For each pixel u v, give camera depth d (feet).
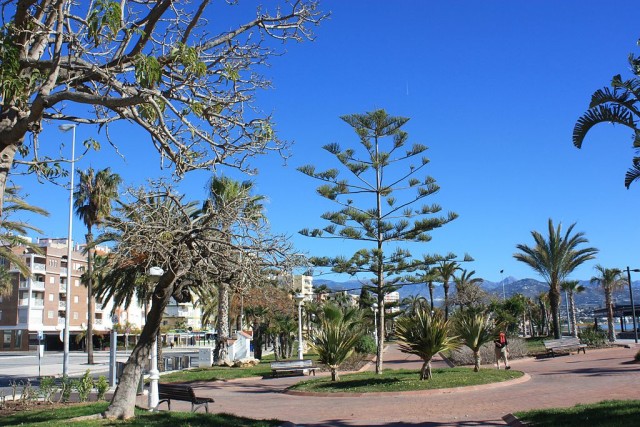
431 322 62.64
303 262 39.19
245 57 32.30
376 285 85.81
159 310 39.68
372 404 49.93
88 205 122.31
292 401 56.29
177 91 30.89
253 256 38.04
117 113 29.68
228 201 38.75
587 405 37.22
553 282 141.69
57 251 264.31
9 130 25.85
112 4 25.82
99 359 181.47
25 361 170.19
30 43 29.81
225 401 58.59
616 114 35.91
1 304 248.32
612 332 155.63
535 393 50.03
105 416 38.99
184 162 29.50
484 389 55.57
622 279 188.85
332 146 83.61
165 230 36.42
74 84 30.50
